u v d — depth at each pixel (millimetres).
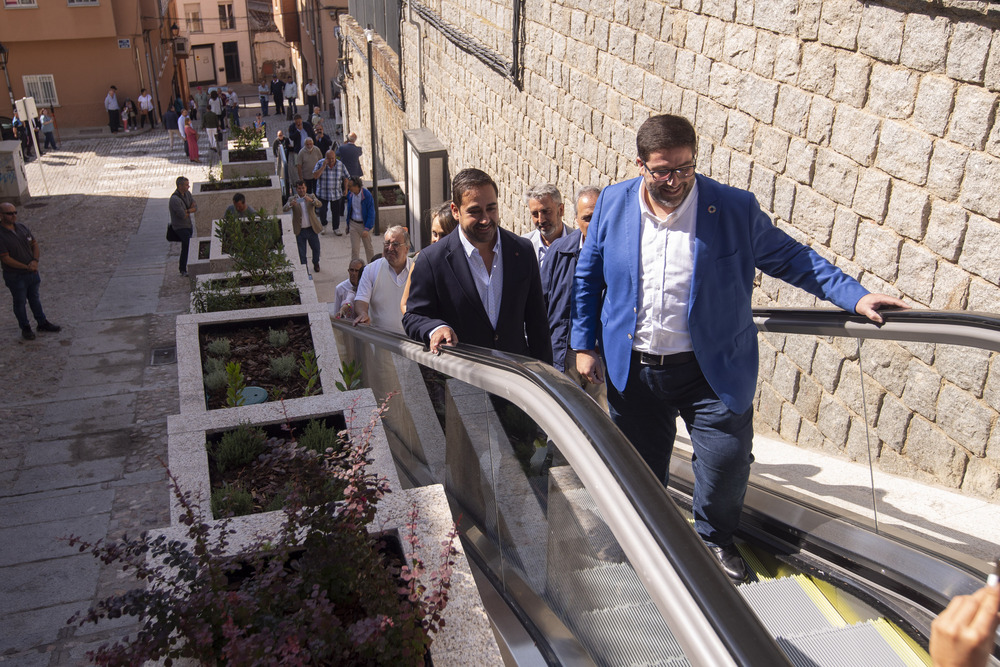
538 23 9992
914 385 3516
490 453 2967
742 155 5840
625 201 2863
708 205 2727
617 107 7965
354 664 2266
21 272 11031
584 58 8680
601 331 3250
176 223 14023
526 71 10641
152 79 34688
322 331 6562
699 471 2967
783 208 5418
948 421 3363
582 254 3062
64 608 5469
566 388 2344
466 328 3596
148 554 2885
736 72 5816
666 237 2775
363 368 5902
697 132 6457
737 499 2959
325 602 2197
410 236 16656
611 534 2059
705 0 6141
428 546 2826
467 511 3367
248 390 5520
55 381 9953
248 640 2068
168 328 11734
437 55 16094
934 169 4141
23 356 10727
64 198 21234
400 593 2291
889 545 2787
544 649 2578
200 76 57469
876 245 4594
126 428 8586
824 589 2943
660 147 2561
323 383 5758
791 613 2855
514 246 3619
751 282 2844
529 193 5246
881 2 4375
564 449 2123
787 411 4520
